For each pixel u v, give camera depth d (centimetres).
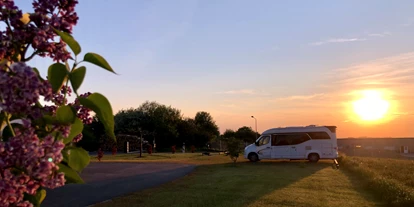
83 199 1252
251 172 2209
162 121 6638
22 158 194
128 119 6638
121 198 1265
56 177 210
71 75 231
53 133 226
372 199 1276
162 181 1750
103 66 237
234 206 1131
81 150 256
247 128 9019
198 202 1195
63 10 238
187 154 4531
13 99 184
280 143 3159
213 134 8019
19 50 226
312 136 3125
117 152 5019
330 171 2278
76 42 227
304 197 1297
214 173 2138
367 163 2588
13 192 195
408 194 1155
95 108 237
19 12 222
